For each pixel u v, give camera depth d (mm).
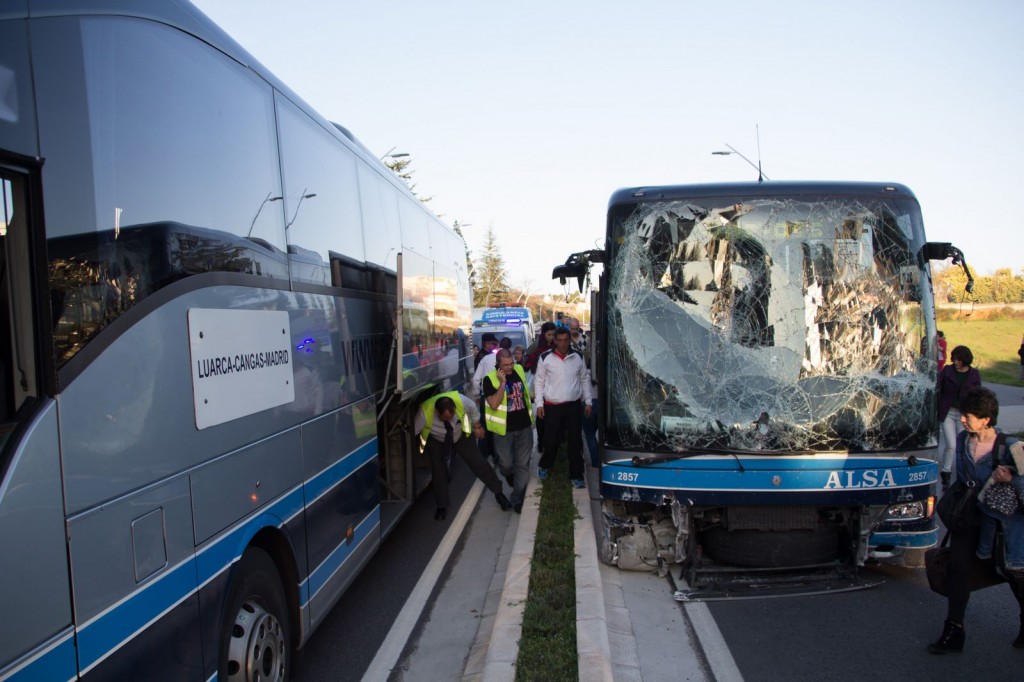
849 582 5801
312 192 5227
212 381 3439
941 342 16297
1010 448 4496
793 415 5668
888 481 5551
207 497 3334
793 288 5816
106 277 2727
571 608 5281
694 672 4605
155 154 3148
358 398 5922
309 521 4621
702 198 5977
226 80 3951
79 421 2512
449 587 6496
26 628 2236
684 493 5676
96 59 2807
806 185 5961
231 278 3742
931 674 4516
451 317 10914
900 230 5875
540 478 9742
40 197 2447
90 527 2537
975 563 4719
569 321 13914
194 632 3180
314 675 4859
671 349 5855
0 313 2361
